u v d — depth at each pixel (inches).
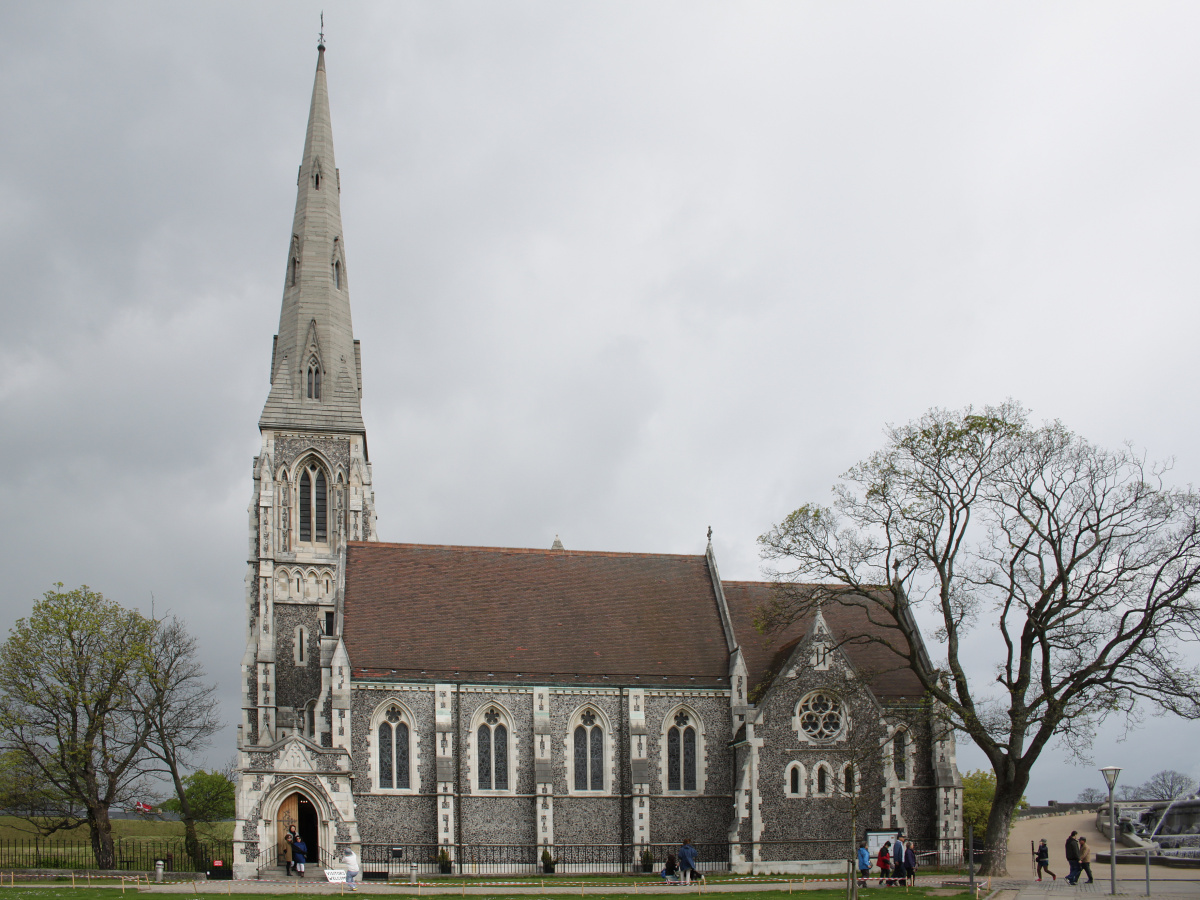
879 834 2596.0
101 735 2753.4
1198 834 2728.8
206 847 2812.5
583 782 2650.1
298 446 3191.4
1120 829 2977.4
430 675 2603.3
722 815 2674.7
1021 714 2188.7
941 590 2333.9
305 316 3336.6
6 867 2405.3
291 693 2979.8
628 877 2390.5
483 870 2519.7
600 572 2972.4
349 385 3314.5
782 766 2618.1
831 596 2459.4
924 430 2313.0
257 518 3093.0
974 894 1801.2
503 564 2920.8
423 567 2851.9
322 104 3592.5
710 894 1914.4
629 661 2765.7
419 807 2524.6
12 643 2694.4
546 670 2694.4
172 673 2888.8
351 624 2667.3
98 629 2746.1
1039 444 2249.0
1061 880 2101.4
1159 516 2161.7
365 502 3228.3
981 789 3339.1
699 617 2923.2
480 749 2608.3
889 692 2792.8
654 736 2699.3
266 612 3002.0
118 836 3491.6
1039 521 2251.5
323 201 3476.9
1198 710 2112.5
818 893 1939.0
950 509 2336.4
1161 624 2127.2
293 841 2277.3
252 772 2335.1
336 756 2393.0
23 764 2689.5
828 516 2449.6
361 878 2336.4
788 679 2664.9
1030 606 2246.6
